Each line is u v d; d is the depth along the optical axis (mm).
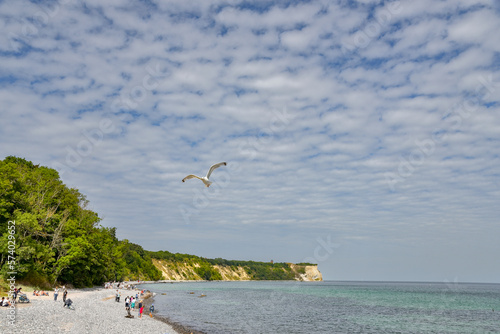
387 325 59031
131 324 46750
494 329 56844
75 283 94688
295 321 61250
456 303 108688
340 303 101750
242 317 64875
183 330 47469
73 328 36094
